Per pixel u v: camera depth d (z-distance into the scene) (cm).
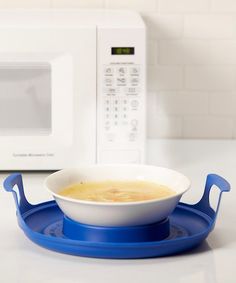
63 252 111
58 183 117
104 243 106
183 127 211
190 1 205
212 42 207
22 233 121
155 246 107
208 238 119
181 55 208
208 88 210
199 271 105
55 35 157
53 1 204
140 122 160
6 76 161
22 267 106
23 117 163
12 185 119
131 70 158
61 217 124
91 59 158
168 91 209
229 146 200
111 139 161
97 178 122
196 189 151
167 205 108
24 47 158
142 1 205
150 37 206
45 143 162
